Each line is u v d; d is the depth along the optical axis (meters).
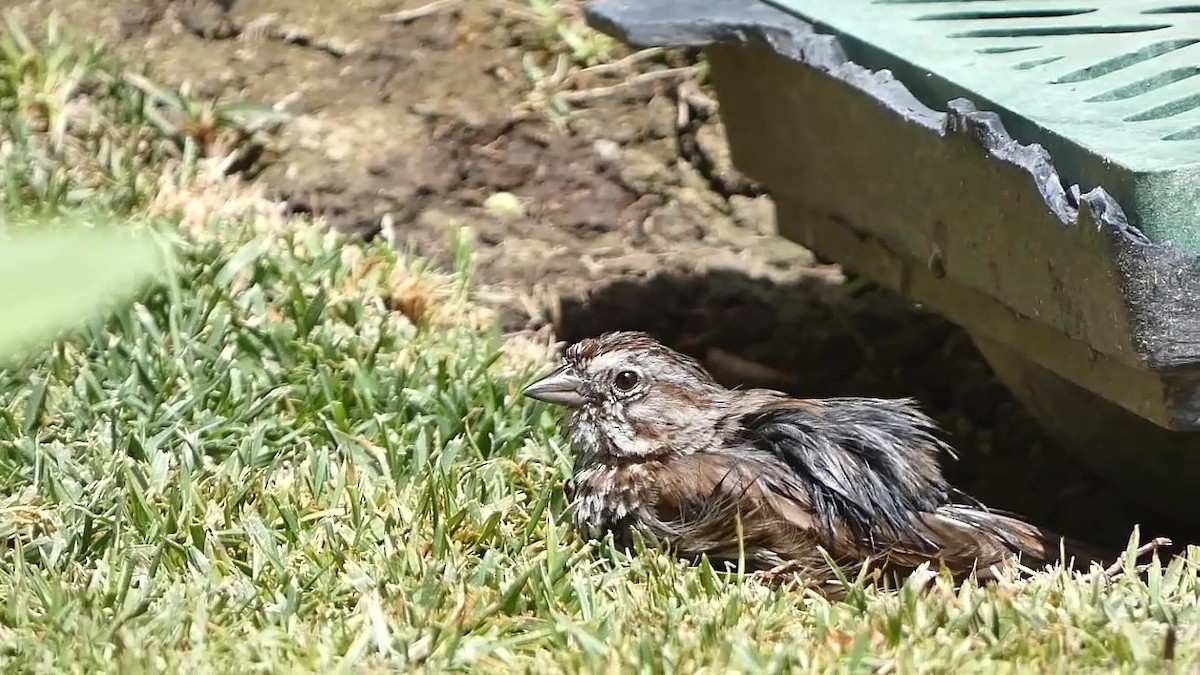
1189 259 3.04
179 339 4.25
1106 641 2.68
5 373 4.07
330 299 4.66
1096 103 3.54
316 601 3.00
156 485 3.59
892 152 4.09
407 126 6.07
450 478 3.69
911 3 4.46
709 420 3.99
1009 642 2.69
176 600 2.93
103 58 5.74
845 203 4.56
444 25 6.50
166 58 6.05
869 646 2.70
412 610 2.90
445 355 4.48
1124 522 4.84
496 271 5.64
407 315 4.84
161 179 5.11
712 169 6.21
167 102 5.66
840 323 5.73
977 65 3.87
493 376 4.43
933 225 3.99
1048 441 5.19
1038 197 3.33
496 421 4.15
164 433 3.87
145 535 3.38
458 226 5.56
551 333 5.32
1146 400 3.32
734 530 3.69
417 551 3.27
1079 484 5.02
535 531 3.53
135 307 4.30
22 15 6.06
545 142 6.22
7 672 2.64
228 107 5.70
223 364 4.22
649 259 5.85
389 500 3.55
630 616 2.90
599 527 3.84
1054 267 3.37
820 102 4.42
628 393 3.96
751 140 5.07
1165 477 4.16
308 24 6.36
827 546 3.73
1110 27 4.07
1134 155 3.11
